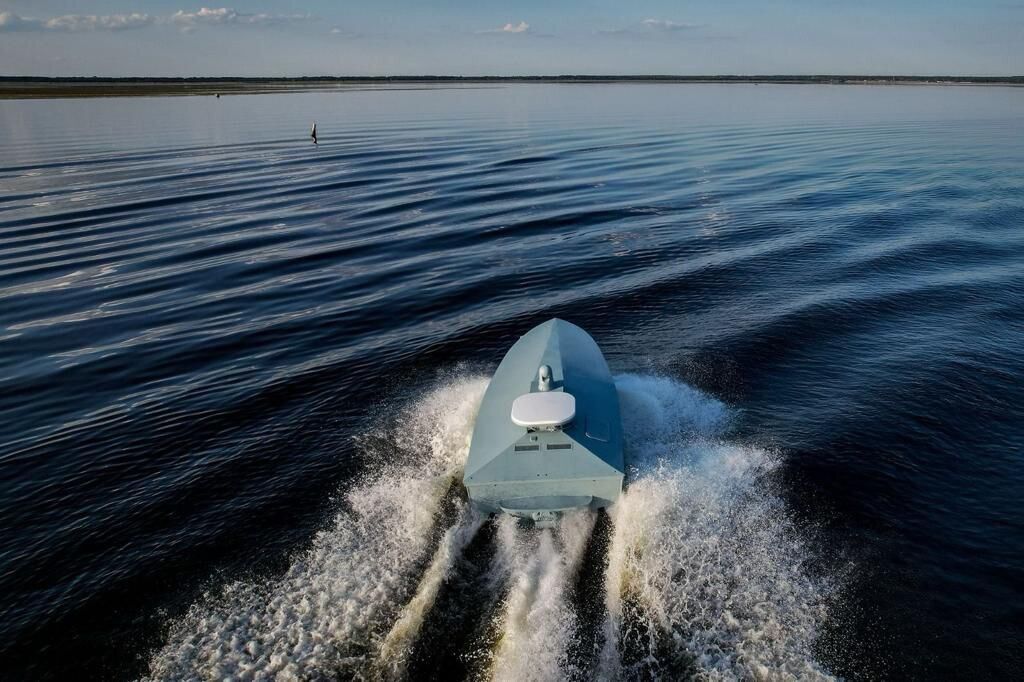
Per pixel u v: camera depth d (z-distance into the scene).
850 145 51.22
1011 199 29.36
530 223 27.39
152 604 7.92
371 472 10.48
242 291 19.77
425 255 23.14
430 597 7.52
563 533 8.49
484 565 8.02
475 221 27.97
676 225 26.45
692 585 7.75
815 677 6.71
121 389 13.77
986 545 8.93
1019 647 7.30
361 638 7.11
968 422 11.89
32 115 82.12
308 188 35.59
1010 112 85.25
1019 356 14.30
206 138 58.88
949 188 32.19
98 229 26.91
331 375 14.15
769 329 15.74
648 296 18.39
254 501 9.89
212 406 12.94
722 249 22.75
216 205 31.38
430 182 37.25
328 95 147.88
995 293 17.81
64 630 7.60
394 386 13.58
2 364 14.96
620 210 29.44
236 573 8.33
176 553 8.80
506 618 7.23
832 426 11.69
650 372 13.72
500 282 20.06
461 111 94.81
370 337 16.25
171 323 17.36
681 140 56.56
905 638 7.32
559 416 8.67
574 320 16.92
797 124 70.44
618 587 7.64
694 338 15.47
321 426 12.06
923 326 15.86
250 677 6.71
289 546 8.77
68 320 17.61
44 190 34.44
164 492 10.25
